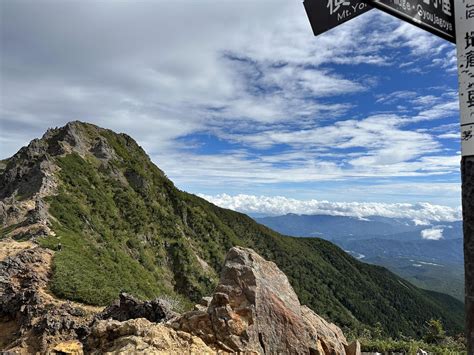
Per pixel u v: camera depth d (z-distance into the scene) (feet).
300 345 40.09
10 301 112.98
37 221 188.75
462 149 13.70
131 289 166.71
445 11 14.58
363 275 544.62
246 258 44.50
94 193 283.59
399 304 487.20
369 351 103.19
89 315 109.70
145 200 341.82
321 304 404.98
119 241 259.60
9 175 254.88
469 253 13.07
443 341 206.18
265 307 40.70
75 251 172.96
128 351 33.45
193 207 411.34
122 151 389.60
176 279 286.25
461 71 14.01
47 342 92.89
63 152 311.68
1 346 98.58
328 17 14.55
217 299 40.81
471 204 13.17
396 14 13.07
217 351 36.22
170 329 37.96
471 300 12.84
